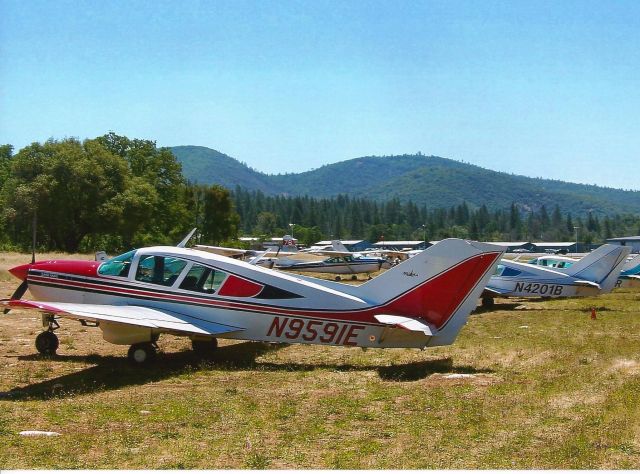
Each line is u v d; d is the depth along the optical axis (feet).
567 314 76.74
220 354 46.42
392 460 23.34
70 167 206.49
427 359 44.91
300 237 608.60
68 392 34.04
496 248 42.19
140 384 36.58
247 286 43.04
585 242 653.71
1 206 215.92
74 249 219.61
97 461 23.03
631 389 33.94
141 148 262.26
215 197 311.88
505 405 31.07
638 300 97.35
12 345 48.42
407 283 42.47
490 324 67.10
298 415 29.71
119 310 41.65
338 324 42.32
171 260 44.60
